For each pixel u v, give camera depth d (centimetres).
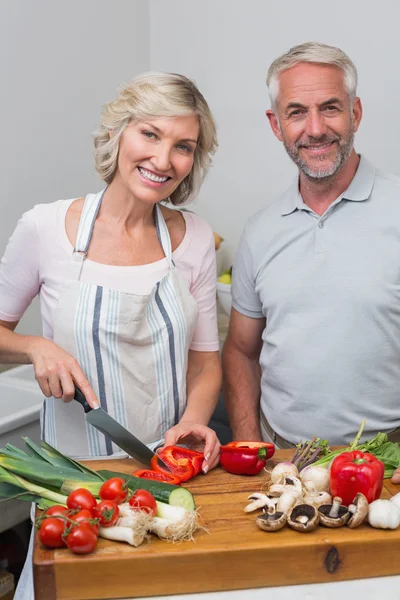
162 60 297
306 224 172
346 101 163
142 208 153
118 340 149
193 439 152
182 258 161
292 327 171
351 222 168
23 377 229
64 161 260
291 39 269
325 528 120
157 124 141
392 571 118
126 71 287
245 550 114
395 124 255
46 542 113
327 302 167
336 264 167
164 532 116
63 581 111
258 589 115
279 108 168
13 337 151
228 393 192
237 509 128
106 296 148
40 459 137
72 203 157
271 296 174
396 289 164
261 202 285
